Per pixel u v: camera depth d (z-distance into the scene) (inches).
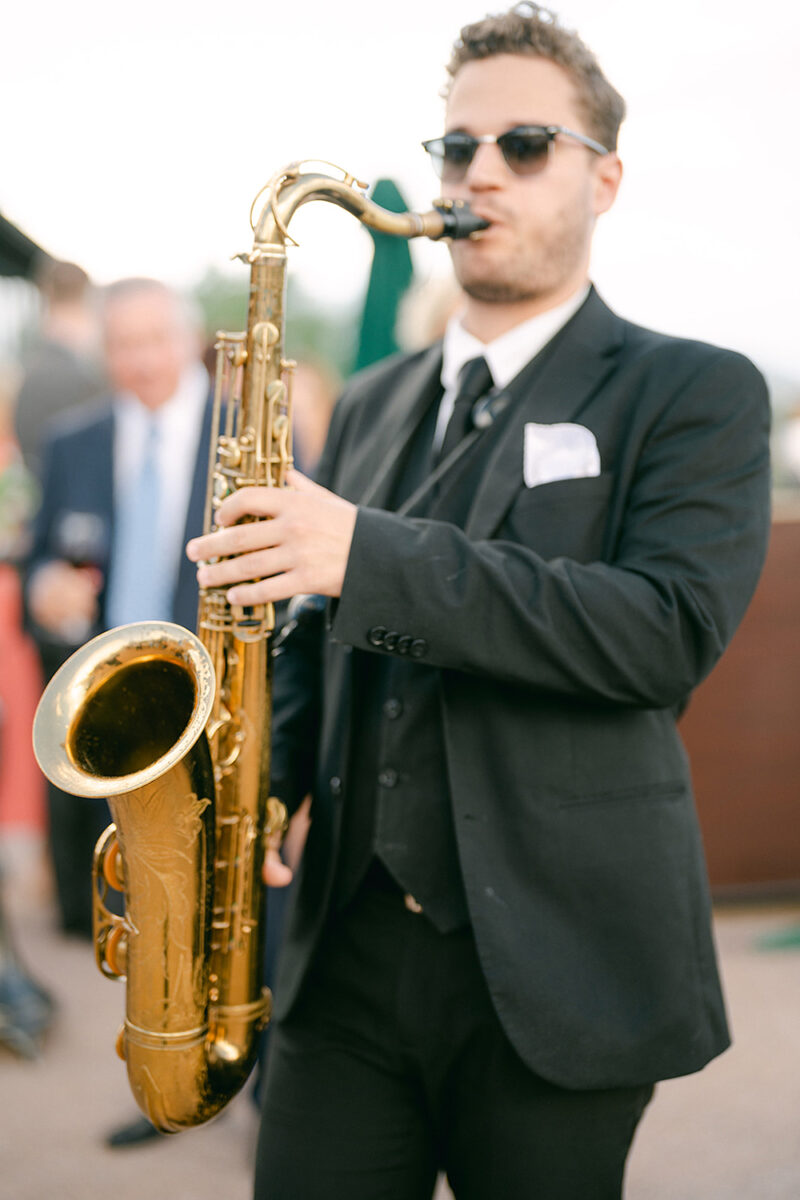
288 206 57.4
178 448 132.9
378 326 109.9
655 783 56.7
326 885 59.3
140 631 58.4
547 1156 54.1
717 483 54.6
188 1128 59.4
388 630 52.1
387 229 58.2
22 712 180.4
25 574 142.8
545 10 60.3
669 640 52.6
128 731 59.4
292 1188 58.1
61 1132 108.3
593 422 57.6
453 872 56.4
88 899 154.5
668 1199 95.0
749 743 152.8
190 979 56.4
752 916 152.8
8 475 171.8
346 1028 59.0
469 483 60.2
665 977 54.2
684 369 56.9
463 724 55.6
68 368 171.9
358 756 59.8
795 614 151.9
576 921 54.4
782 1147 102.4
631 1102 55.4
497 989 52.3
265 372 58.6
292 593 51.9
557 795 54.8
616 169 63.1
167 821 54.6
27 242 227.6
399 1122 58.3
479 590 51.9
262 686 60.4
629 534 55.6
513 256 58.9
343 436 72.0
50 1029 128.6
